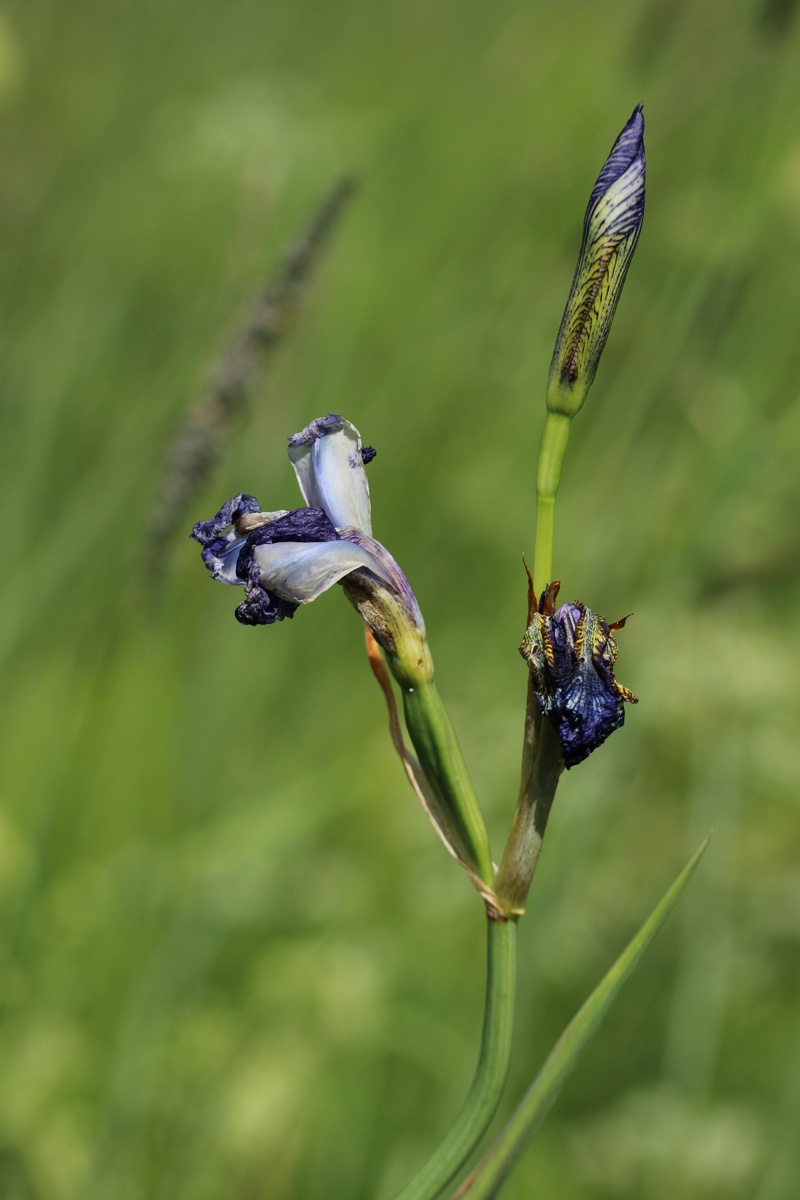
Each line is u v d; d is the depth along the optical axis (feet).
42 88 7.17
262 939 5.04
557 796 4.65
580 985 4.95
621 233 2.62
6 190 6.66
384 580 2.69
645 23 6.76
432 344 6.56
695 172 6.34
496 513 6.34
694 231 5.67
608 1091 4.83
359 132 6.93
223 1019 4.61
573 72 7.25
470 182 6.97
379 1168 4.26
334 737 5.70
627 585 5.15
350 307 5.98
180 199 6.50
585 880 4.98
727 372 5.28
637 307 6.39
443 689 5.89
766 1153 4.28
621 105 6.90
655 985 5.02
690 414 5.27
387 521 6.41
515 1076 4.42
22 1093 4.16
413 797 5.41
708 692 4.92
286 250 3.96
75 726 4.66
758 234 5.23
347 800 5.35
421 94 7.23
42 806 4.49
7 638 4.95
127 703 5.13
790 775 4.91
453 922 5.06
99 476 5.24
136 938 4.51
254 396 4.10
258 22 7.45
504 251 6.87
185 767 4.87
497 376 6.68
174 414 5.33
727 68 6.12
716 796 4.85
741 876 5.14
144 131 6.86
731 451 4.61
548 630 2.64
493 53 7.45
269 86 6.64
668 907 2.67
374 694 5.86
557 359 2.63
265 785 5.40
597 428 6.12
